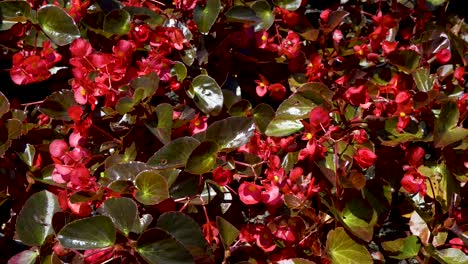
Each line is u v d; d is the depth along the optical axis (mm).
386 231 1218
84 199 1086
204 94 1194
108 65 1169
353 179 1119
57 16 1179
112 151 1174
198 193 1124
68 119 1168
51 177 1147
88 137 1174
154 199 1090
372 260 1111
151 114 1159
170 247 1043
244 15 1187
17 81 1183
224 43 1225
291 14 1247
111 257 1084
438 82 1232
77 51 1167
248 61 1256
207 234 1110
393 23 1233
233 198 1180
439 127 1152
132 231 1065
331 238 1121
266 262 1131
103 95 1187
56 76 1241
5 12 1190
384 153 1194
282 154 1174
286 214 1165
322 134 1163
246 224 1188
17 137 1142
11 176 1160
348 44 1251
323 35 1250
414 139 1167
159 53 1208
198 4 1235
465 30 1299
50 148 1128
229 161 1126
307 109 1173
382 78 1230
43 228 1099
